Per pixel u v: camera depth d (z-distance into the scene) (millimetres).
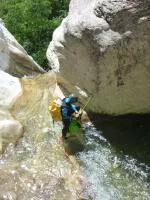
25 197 4359
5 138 5078
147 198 4363
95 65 4902
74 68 5297
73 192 4430
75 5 5434
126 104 5090
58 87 5887
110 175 4691
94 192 4449
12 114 5500
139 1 4414
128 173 4711
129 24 4500
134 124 5297
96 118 5434
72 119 5016
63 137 5145
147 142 5090
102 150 5031
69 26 4992
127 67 4727
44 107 5648
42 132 5270
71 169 4734
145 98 4980
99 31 4684
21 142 5109
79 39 4875
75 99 5051
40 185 4496
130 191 4465
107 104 5176
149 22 4379
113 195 4418
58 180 4559
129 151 5004
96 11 4809
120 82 4871
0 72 6121
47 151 4988
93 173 4711
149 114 5297
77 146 5086
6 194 4387
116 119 5379
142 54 4578
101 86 5035
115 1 4598
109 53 4672
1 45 6348
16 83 6055
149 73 4707
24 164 4789
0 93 5707
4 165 4777
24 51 7141
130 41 4527
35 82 6254
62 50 5355
